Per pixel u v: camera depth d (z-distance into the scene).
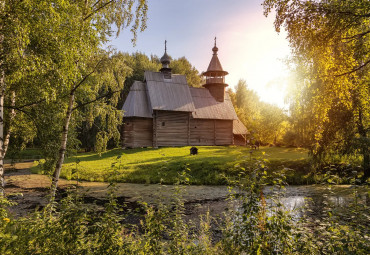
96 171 17.06
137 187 13.66
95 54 8.45
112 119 9.41
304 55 7.59
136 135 32.19
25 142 11.50
